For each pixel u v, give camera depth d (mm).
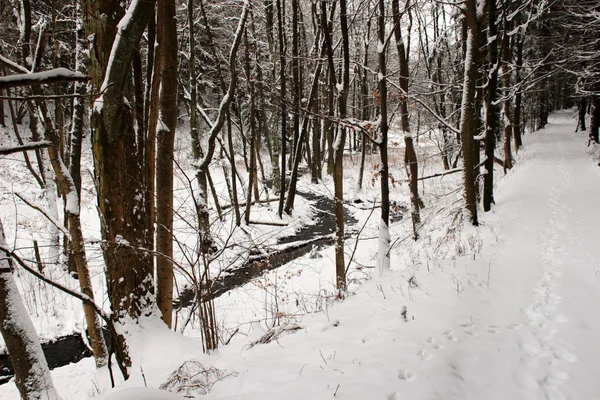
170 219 5938
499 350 3994
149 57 6676
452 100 17047
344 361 3506
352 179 22453
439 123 14570
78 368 6656
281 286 9289
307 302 7434
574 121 38406
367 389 2979
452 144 15719
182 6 14359
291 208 16141
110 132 4738
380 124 7184
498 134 25094
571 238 7988
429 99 17531
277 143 18484
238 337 6352
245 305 8438
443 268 6559
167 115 5871
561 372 3637
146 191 5496
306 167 28188
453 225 10500
